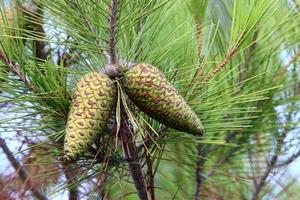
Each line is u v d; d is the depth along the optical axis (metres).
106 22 0.83
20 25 0.87
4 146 0.96
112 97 0.78
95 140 0.80
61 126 0.84
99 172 0.85
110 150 0.82
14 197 0.98
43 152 0.87
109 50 0.82
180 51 0.91
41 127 0.83
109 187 0.98
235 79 1.05
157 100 0.79
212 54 1.04
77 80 0.85
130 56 0.87
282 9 1.06
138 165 0.88
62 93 0.80
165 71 0.89
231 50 0.89
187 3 0.99
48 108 0.82
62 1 0.81
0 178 0.98
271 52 1.06
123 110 0.82
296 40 1.08
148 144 0.88
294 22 1.06
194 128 0.80
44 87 0.81
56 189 0.87
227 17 1.06
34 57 0.81
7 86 0.81
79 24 0.82
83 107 0.76
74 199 0.97
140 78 0.78
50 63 0.81
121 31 0.83
